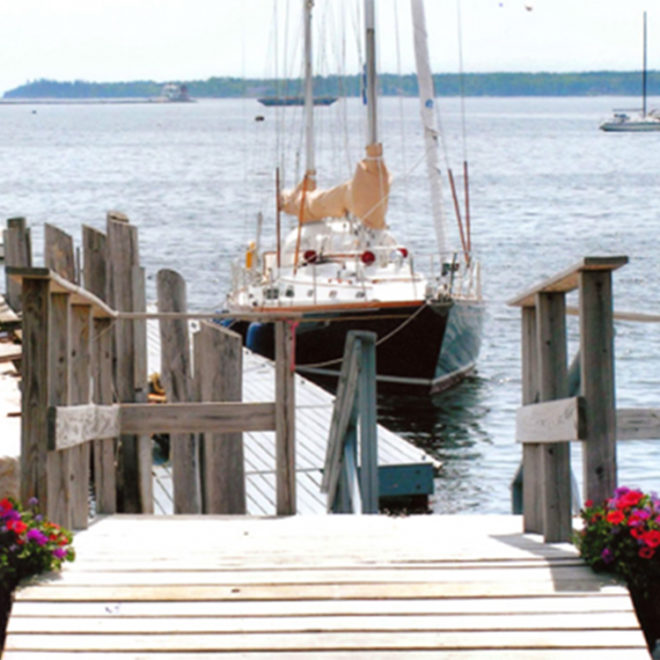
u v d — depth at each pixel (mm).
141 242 119000
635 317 16609
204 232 128000
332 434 27312
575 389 19359
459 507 40281
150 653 13469
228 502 24828
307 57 72188
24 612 14406
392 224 133750
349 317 57969
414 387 59406
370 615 14266
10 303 45438
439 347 58469
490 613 14227
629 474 42438
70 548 16078
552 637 13633
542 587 14883
